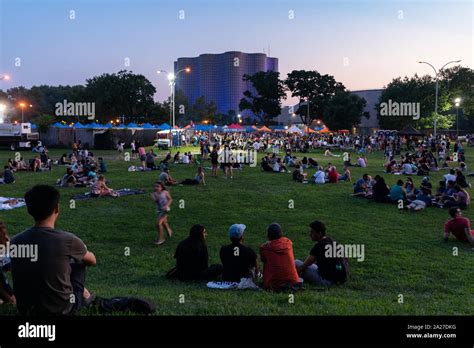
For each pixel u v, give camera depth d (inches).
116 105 3484.3
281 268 292.5
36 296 171.3
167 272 350.6
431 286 318.7
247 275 307.7
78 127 2283.5
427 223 551.5
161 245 446.3
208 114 5290.4
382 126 3324.3
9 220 539.2
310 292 285.6
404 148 2252.7
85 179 895.7
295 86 4264.3
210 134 3228.3
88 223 533.3
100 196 724.7
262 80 4751.5
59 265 174.1
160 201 453.4
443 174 1146.0
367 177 768.3
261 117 5004.9
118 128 2281.0
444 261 388.8
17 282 172.7
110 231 498.0
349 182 965.2
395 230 511.2
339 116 3531.0
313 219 569.3
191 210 624.4
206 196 750.5
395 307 242.7
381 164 1444.4
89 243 448.8
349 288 310.2
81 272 202.5
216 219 567.2
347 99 3567.9
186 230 508.7
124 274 347.9
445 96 3083.2
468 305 258.7
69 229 500.7
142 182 935.0
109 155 1809.8
